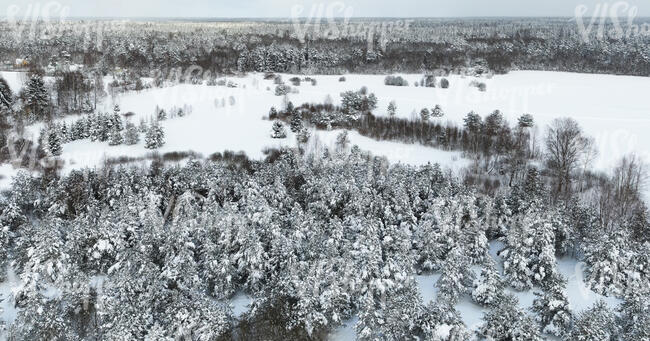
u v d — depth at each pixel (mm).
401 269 50000
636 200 68938
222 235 53156
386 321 42469
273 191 63375
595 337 41375
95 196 65938
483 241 57844
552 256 53531
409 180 69250
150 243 52438
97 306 44469
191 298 44469
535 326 41469
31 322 42156
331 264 47531
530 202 62406
